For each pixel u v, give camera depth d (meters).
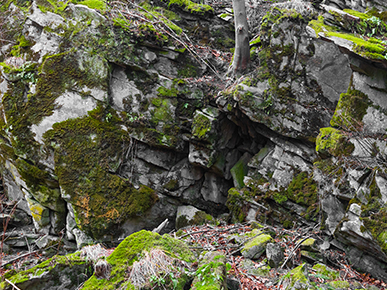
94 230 6.43
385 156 4.75
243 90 6.23
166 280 3.24
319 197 5.59
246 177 6.61
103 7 6.71
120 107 6.80
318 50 5.84
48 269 3.64
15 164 6.98
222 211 7.30
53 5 6.82
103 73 6.56
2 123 6.78
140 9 7.21
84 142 6.54
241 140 7.31
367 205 4.66
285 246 5.03
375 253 4.62
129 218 6.64
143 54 6.77
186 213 6.96
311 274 4.27
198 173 7.25
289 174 6.10
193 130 6.73
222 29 7.68
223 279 3.25
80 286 3.73
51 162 6.63
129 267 3.37
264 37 6.27
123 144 6.75
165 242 3.72
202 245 5.13
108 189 6.54
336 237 5.06
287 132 6.09
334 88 5.81
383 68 4.71
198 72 7.21
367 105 4.98
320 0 6.16
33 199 7.24
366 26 5.13
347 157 5.02
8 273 3.72
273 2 7.30
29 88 6.68
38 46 6.84
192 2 7.72
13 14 7.25
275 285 3.96
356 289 4.07
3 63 6.85
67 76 6.57
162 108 6.92
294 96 6.05
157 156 7.08
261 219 6.23
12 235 7.21
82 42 6.61
